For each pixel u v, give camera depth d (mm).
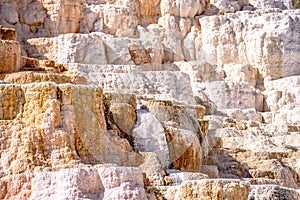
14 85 50250
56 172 45531
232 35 85312
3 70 60812
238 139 68000
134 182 46469
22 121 49594
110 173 45844
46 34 79938
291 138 70500
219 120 71938
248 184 46938
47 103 49531
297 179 63375
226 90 79750
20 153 48094
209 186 46062
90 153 50812
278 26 85062
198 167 58969
